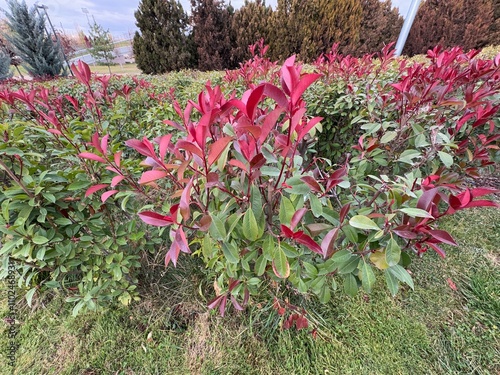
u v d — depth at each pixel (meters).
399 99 1.71
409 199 0.95
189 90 3.16
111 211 1.56
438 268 1.83
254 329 1.53
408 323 1.53
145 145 0.83
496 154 1.97
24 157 1.18
